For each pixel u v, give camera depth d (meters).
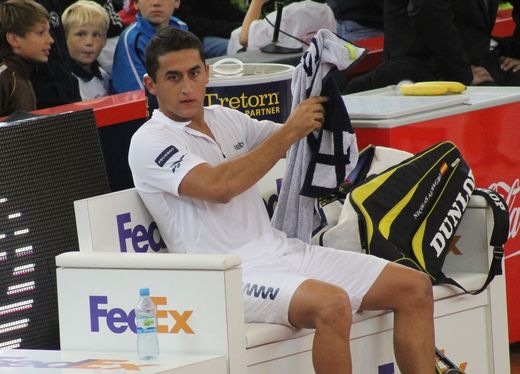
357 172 14.58
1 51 18.14
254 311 12.09
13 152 13.39
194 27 26.58
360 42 24.56
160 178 12.34
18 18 17.97
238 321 11.48
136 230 12.78
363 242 13.43
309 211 13.45
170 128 12.66
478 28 22.16
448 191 13.98
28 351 12.28
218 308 11.41
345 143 13.18
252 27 21.66
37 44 18.12
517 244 16.98
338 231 13.48
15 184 13.41
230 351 11.41
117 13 25.14
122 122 16.98
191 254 11.66
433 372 12.45
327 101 13.05
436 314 13.52
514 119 16.83
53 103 19.84
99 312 12.12
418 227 13.62
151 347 11.41
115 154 17.20
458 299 13.77
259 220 12.90
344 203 13.78
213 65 15.59
